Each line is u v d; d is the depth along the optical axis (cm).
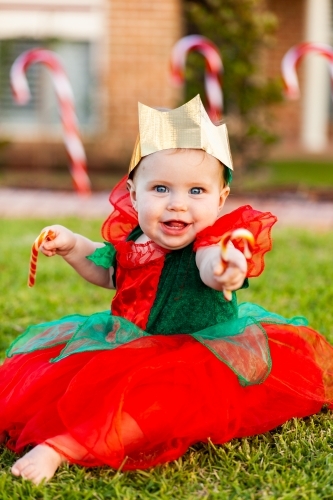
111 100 1144
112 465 221
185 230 242
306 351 275
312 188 975
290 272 510
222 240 206
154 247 253
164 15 1121
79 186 860
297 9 1464
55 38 1139
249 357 241
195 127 241
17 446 238
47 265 535
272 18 944
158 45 1128
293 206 872
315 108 1498
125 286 256
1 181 1036
